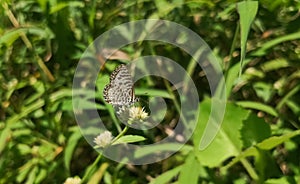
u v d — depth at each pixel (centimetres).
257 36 50
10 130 50
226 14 50
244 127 47
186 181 46
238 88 49
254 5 45
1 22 51
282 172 47
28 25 51
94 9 51
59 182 49
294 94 49
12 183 49
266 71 49
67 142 49
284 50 49
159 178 47
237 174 48
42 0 51
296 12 49
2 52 51
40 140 50
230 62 48
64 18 51
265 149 45
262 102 49
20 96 51
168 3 50
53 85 51
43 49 51
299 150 47
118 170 49
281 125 48
